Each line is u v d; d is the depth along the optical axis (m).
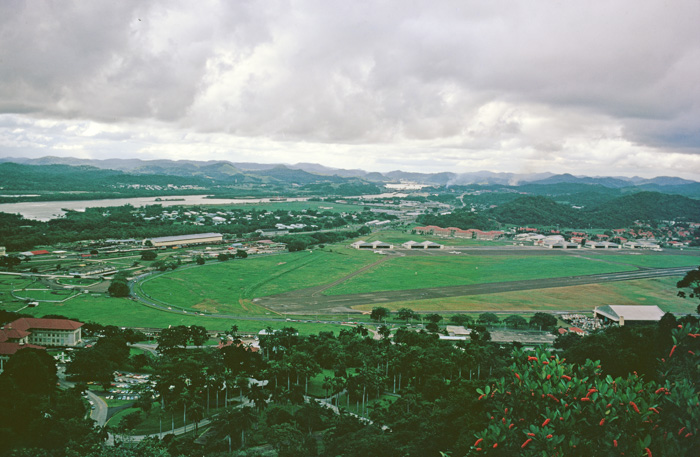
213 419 158.38
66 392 166.38
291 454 135.75
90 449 134.38
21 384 163.88
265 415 169.25
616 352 181.62
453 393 159.75
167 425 163.50
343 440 141.88
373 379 184.62
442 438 132.25
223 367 195.12
